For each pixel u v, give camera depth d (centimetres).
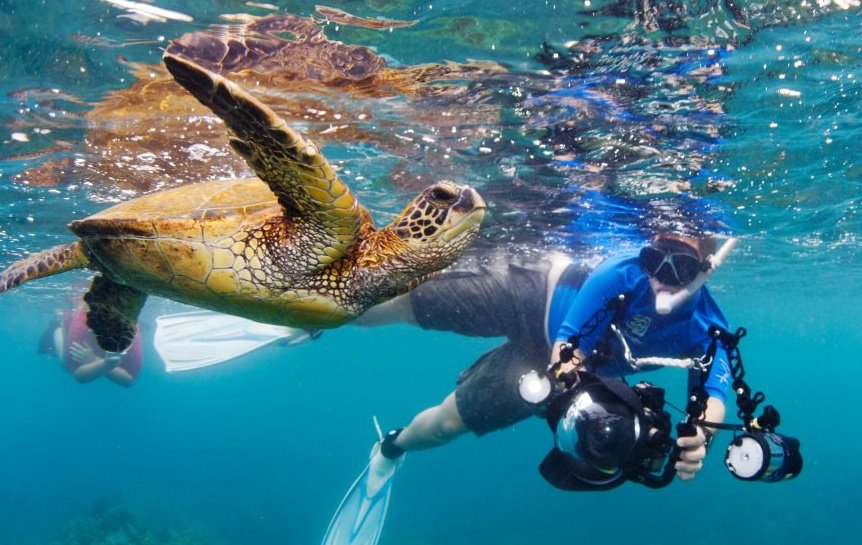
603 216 320
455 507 950
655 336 181
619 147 222
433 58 160
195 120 193
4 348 1532
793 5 138
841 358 2562
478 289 247
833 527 743
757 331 1417
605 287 172
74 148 216
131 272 120
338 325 131
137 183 259
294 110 193
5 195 277
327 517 842
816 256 488
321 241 108
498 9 140
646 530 741
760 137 211
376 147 227
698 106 188
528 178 260
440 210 111
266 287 115
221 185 129
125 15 140
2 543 743
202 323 439
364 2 137
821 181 263
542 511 870
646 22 144
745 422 111
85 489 1135
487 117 198
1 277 131
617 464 111
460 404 243
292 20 143
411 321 273
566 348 129
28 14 139
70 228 119
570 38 151
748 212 314
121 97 177
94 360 386
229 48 154
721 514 796
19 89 171
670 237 168
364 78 171
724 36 149
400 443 286
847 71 165
